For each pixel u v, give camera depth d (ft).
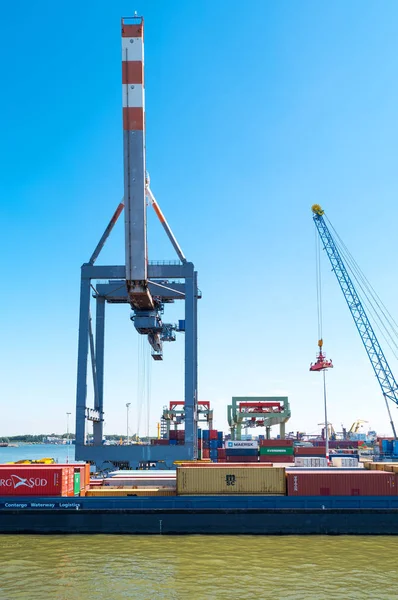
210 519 148.46
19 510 147.64
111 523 147.43
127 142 208.03
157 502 149.89
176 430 330.13
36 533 146.20
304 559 114.83
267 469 155.63
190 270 235.20
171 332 294.46
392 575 102.01
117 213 237.45
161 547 127.65
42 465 168.96
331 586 94.94
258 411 382.63
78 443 222.89
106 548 126.21
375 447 463.01
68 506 148.05
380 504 150.20
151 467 242.17
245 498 150.61
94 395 254.88
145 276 214.48
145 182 213.25
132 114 206.80
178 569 105.60
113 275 236.63
